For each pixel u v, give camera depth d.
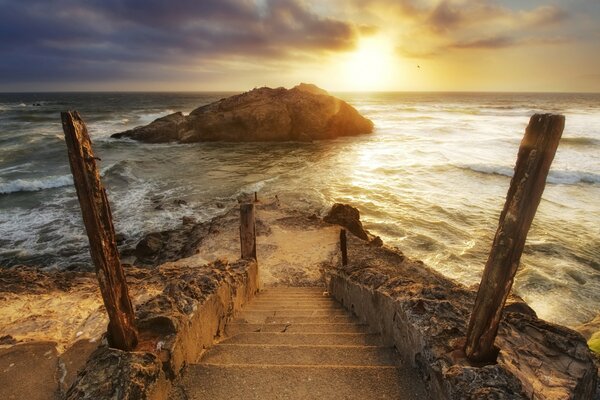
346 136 41.44
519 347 3.00
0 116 57.34
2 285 6.94
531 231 14.92
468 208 18.09
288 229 13.55
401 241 14.53
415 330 3.36
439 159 28.67
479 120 55.75
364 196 19.98
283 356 3.80
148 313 3.42
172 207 18.25
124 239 14.88
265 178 23.64
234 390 3.12
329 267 10.34
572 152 30.34
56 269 12.59
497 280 2.61
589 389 2.80
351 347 3.96
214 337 4.43
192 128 37.69
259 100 39.50
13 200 19.06
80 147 2.50
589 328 8.33
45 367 4.08
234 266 7.43
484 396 2.42
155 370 2.82
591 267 12.20
